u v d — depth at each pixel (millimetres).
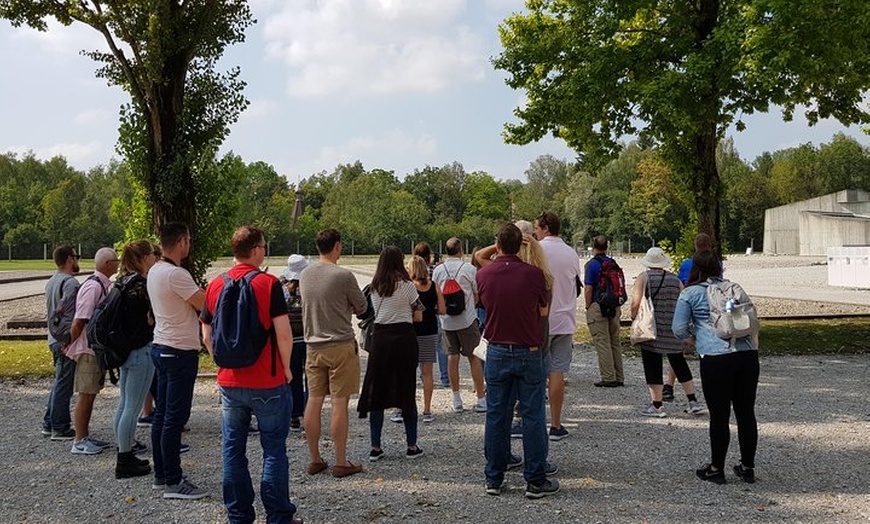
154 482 5645
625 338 14047
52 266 57188
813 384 9680
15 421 8172
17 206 84312
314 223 89312
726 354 5531
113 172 112312
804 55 11547
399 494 5395
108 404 9039
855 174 96562
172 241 5516
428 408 7793
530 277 5328
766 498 5219
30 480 5883
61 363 7219
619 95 13312
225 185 13586
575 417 7887
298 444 6953
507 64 14891
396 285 6398
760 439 6887
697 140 14555
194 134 13430
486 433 5406
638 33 15297
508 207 119125
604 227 92438
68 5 12562
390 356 6328
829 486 5484
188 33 12898
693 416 7891
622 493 5344
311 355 5914
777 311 18609
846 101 15414
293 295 7512
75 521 4934
